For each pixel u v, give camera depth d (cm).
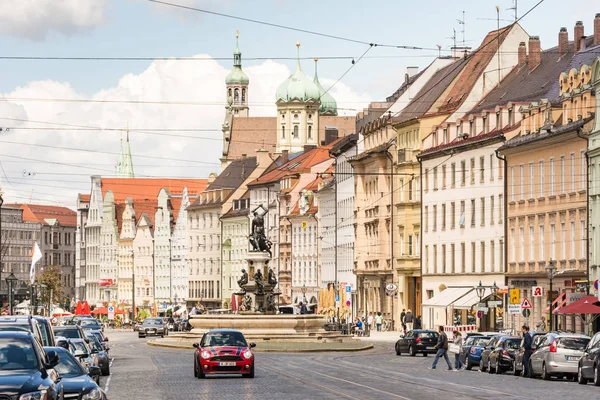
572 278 10000
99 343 6562
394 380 5656
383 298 14888
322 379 5753
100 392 3322
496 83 13450
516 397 4378
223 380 5759
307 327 11100
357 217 16075
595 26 11362
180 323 17250
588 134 9712
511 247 11438
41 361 2825
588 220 9712
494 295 10469
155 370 7012
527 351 6225
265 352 9812
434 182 13438
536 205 10850
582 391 4819
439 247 13288
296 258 19925
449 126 13162
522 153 11156
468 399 4281
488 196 12000
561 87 10656
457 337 7319
